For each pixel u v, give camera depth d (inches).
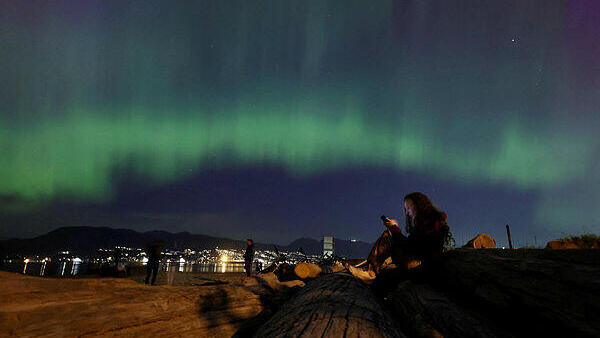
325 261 419.2
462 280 117.7
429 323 109.2
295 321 91.7
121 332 90.1
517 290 86.7
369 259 234.8
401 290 149.8
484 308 102.3
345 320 87.4
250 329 130.1
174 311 112.2
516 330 87.2
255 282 193.9
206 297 131.9
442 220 145.6
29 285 81.6
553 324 73.0
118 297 101.0
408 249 153.9
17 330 70.2
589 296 65.4
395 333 91.1
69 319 81.1
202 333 113.7
